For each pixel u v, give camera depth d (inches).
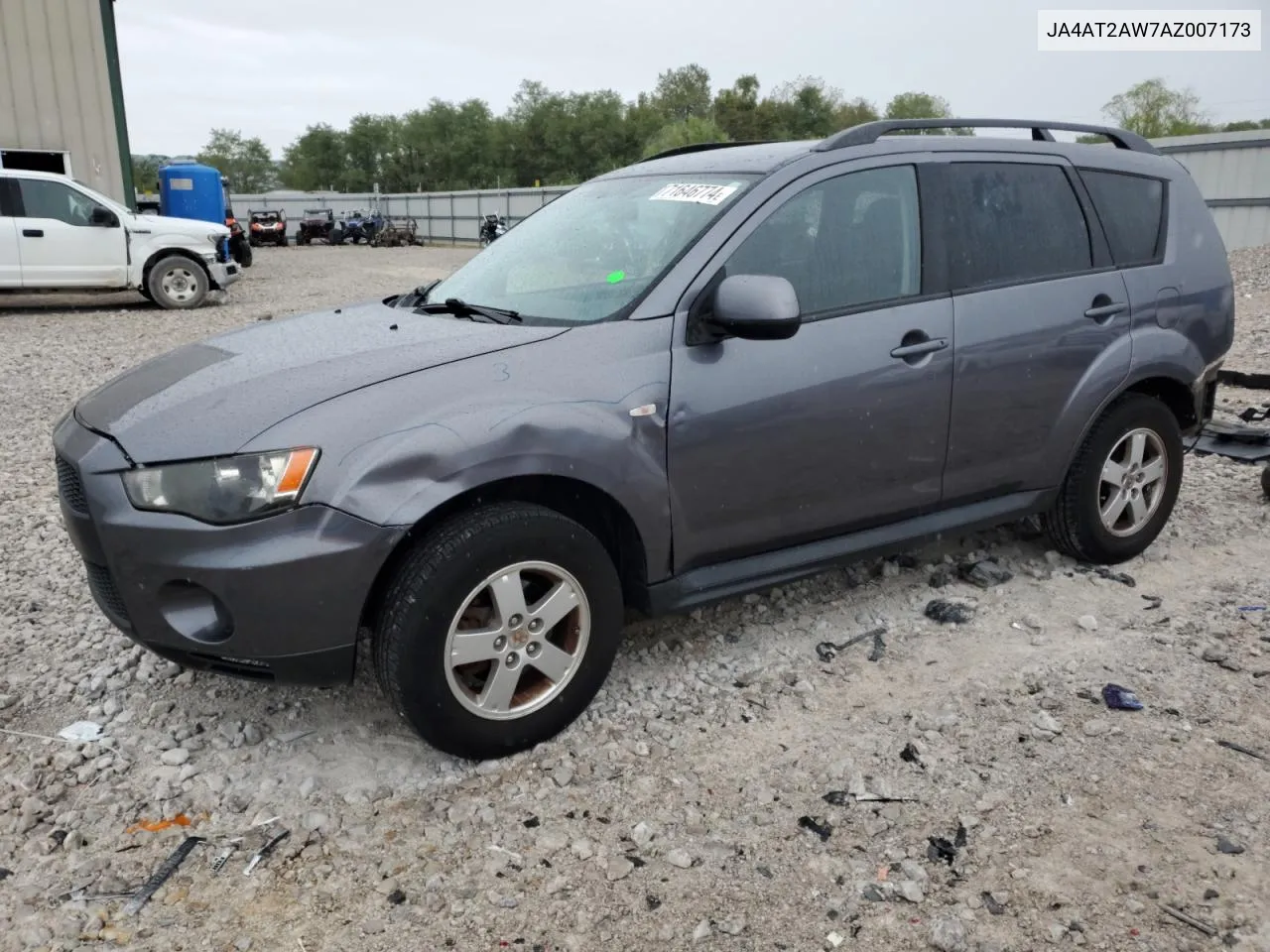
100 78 718.5
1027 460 163.0
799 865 104.9
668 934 95.9
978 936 94.5
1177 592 170.4
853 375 140.3
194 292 585.9
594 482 121.5
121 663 147.5
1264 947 92.7
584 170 3890.3
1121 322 169.5
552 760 123.3
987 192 158.7
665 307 130.1
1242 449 249.3
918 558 184.4
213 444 110.0
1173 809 112.6
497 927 97.0
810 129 3267.7
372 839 109.6
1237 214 875.4
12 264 539.5
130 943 95.2
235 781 119.7
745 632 157.0
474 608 120.5
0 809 115.0
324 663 112.7
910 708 134.3
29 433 291.1
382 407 113.5
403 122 4318.4
